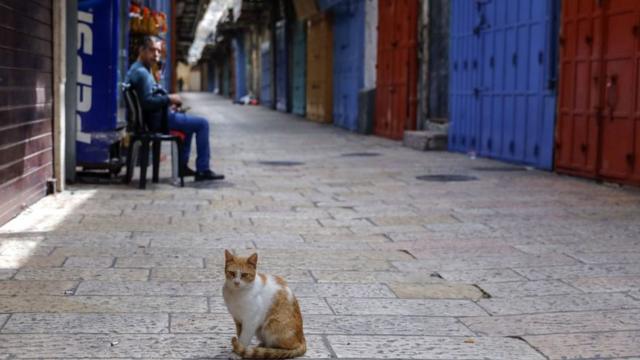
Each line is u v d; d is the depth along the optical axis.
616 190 10.31
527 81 13.22
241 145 17.83
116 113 10.29
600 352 4.05
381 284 5.41
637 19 10.18
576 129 11.69
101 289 5.09
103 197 9.11
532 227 7.64
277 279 3.73
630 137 10.41
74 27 10.09
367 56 22.19
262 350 3.62
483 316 4.69
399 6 19.30
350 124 23.83
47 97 8.93
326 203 9.12
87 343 4.04
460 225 7.74
